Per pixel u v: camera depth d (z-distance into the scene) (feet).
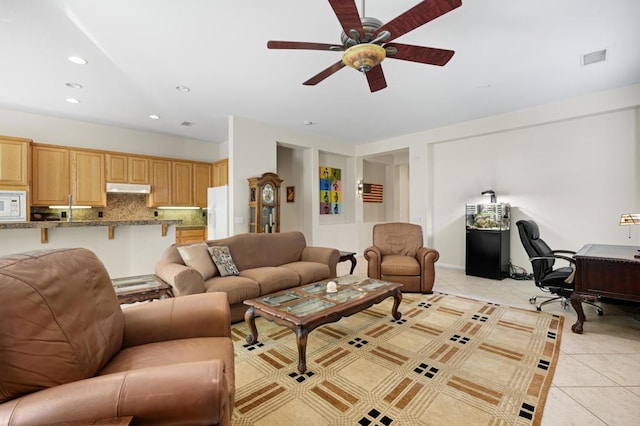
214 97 13.23
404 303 11.64
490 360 7.26
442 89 12.49
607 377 6.49
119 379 3.00
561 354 7.50
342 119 16.55
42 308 3.48
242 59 9.89
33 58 9.73
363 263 20.77
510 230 16.33
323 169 22.09
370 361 7.28
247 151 16.37
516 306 11.24
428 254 12.90
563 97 13.51
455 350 7.79
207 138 20.62
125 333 5.03
